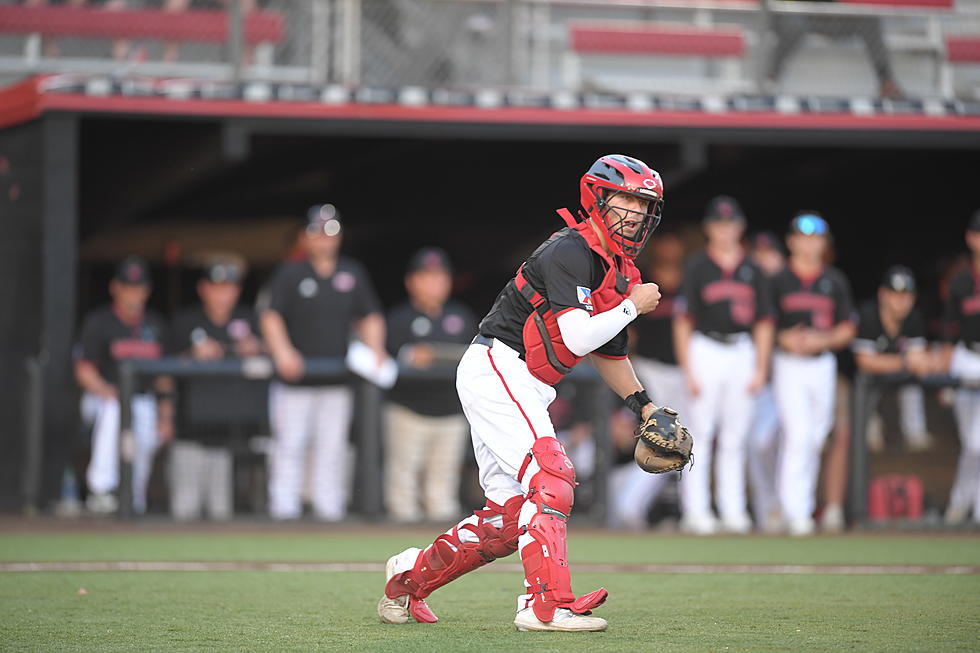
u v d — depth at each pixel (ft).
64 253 114.11
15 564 72.28
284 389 102.17
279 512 102.22
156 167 130.00
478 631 45.62
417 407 104.06
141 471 101.24
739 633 45.37
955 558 79.87
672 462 46.34
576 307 43.65
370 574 67.92
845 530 106.32
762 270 101.50
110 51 124.26
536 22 127.54
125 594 58.34
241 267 173.47
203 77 124.88
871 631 46.11
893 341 112.16
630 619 49.60
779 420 105.81
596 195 44.70
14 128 117.29
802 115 126.62
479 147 141.08
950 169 151.64
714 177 158.40
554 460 44.16
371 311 107.04
